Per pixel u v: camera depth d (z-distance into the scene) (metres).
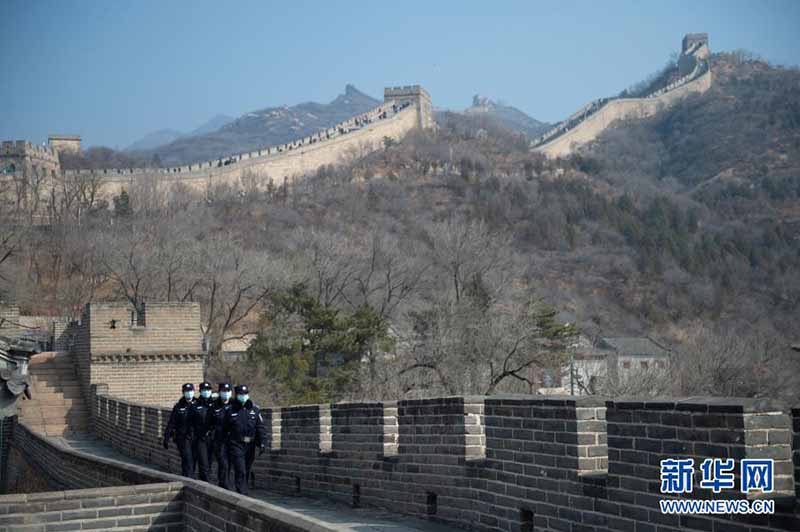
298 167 169.25
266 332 59.78
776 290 112.62
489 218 151.12
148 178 119.88
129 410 25.78
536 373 57.09
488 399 11.77
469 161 184.25
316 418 16.64
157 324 32.56
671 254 133.12
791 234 151.62
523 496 11.03
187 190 134.75
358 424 15.20
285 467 17.78
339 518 13.83
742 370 54.94
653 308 112.31
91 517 11.71
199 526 11.26
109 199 127.62
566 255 136.00
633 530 9.20
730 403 8.13
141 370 32.19
